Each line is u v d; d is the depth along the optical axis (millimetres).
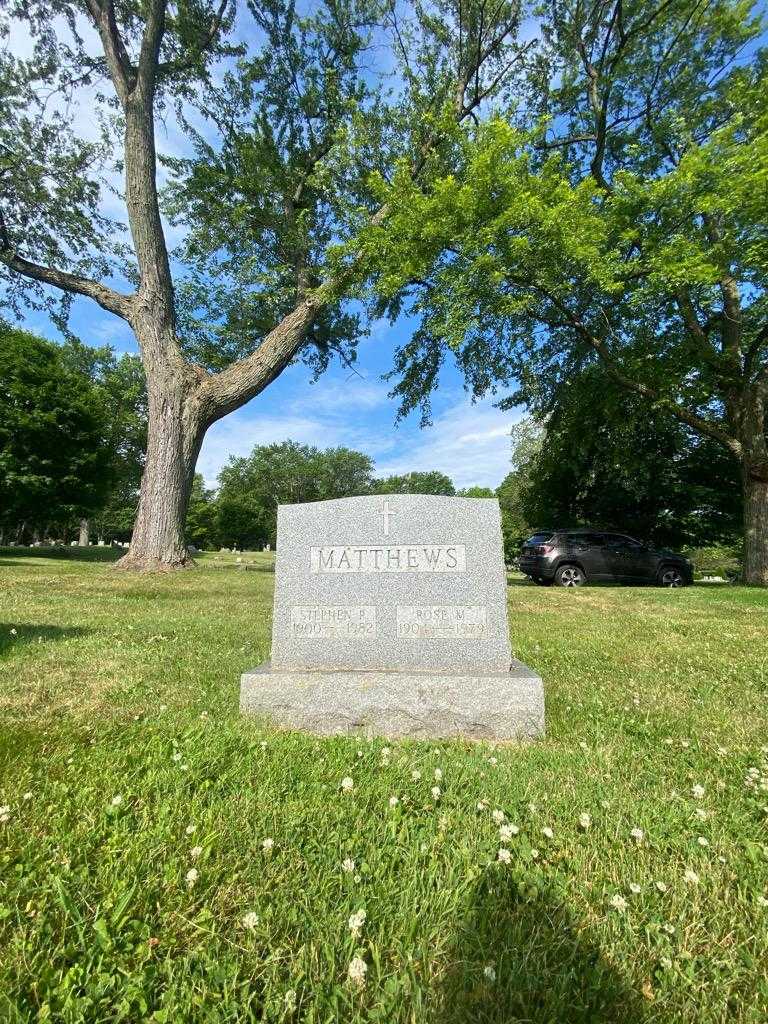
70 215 16750
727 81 16094
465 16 16781
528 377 19281
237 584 12062
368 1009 1470
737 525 23031
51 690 3996
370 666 3932
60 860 1998
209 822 2264
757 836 2367
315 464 83250
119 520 61719
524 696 3574
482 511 4062
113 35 14969
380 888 1927
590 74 17859
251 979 1545
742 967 1649
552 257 13680
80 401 28016
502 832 2199
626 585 17641
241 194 17500
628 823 2422
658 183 13266
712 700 4367
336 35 17062
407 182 14555
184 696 4012
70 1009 1426
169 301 14977
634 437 22016
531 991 1528
